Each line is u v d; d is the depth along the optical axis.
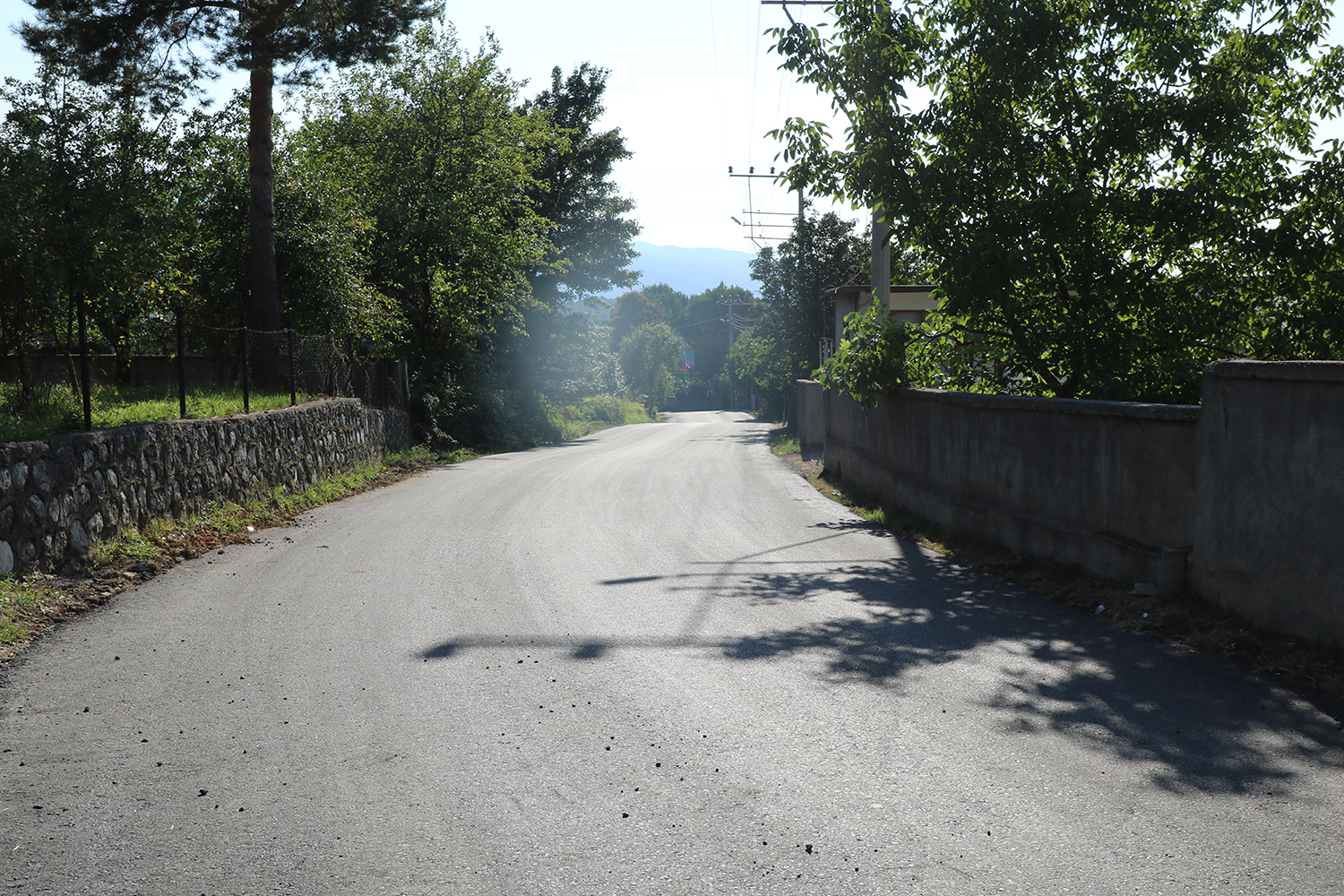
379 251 27.33
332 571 8.20
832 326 37.41
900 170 10.27
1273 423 5.41
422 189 28.28
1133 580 6.72
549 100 46.56
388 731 4.35
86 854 3.18
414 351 28.30
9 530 6.82
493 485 16.03
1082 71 9.81
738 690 4.90
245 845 3.25
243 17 16.55
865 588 7.41
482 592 7.31
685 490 14.84
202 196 18.78
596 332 49.34
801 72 10.55
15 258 11.26
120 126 16.30
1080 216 9.32
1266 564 5.48
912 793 3.62
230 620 6.44
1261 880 2.94
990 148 9.71
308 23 16.39
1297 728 4.24
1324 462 5.06
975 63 9.97
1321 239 9.23
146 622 6.40
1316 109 9.85
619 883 2.97
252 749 4.13
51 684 5.05
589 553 9.09
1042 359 10.38
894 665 5.31
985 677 5.06
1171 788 3.63
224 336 17.41
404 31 17.52
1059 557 7.76
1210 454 5.98
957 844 3.21
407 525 11.06
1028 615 6.47
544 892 2.92
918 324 11.94
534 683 5.05
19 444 7.01
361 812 3.51
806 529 10.65
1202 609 5.96
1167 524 6.54
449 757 4.04
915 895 2.88
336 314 20.27
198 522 9.91
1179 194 9.28
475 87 29.52
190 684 5.05
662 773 3.84
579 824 3.39
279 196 20.02
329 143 27.27
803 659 5.45
